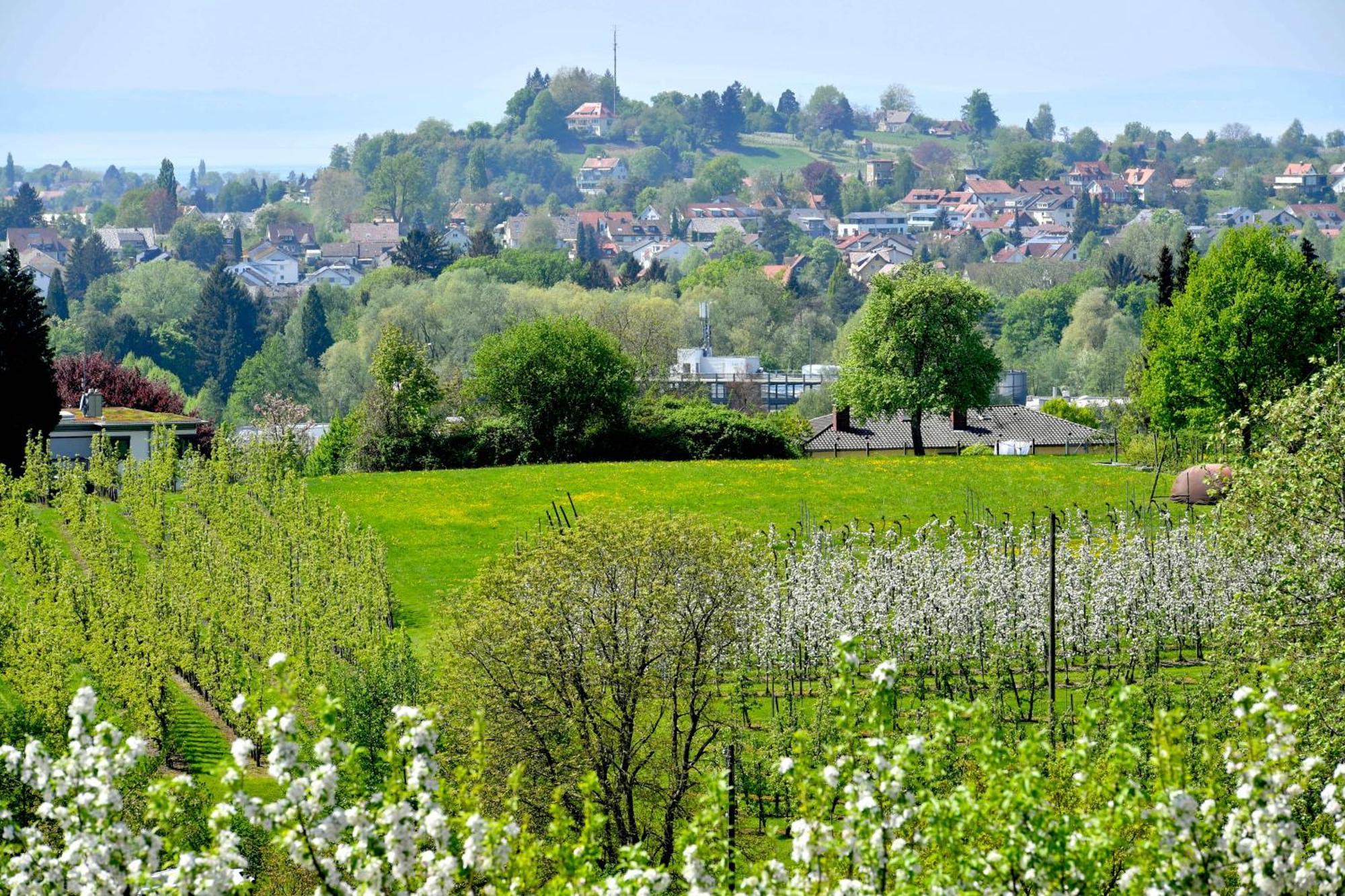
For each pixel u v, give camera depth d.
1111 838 22.19
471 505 100.94
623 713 52.56
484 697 51.50
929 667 66.38
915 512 99.75
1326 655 41.81
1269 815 22.19
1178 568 72.81
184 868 22.02
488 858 22.48
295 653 63.47
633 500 102.50
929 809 22.80
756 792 51.00
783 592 68.88
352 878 23.27
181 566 77.81
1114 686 23.05
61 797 23.33
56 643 61.94
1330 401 46.81
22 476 109.12
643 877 22.97
